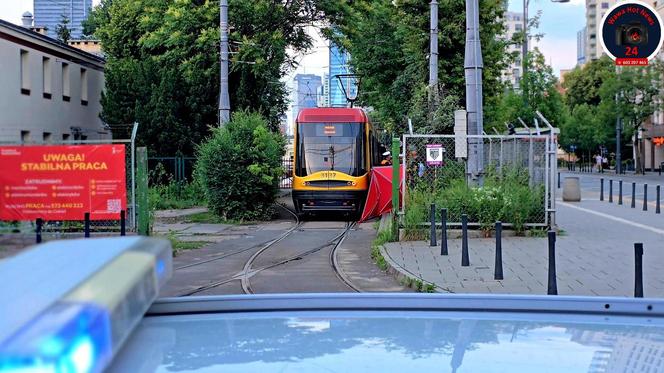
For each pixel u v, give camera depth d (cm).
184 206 2770
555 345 176
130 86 3041
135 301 109
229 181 2225
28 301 90
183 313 208
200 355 160
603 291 941
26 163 1445
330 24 3092
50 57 3103
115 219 1462
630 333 191
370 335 184
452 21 3069
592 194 3272
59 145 1453
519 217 1565
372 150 2436
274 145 2297
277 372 148
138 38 3772
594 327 197
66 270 109
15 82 2789
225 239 1753
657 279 1027
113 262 116
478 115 1703
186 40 2969
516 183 1645
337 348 171
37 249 133
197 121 3102
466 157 1664
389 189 2278
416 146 1791
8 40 2731
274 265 1316
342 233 1898
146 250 130
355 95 4088
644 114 6088
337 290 1059
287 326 195
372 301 220
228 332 184
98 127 3659
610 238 1514
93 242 139
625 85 6028
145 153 1462
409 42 3127
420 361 161
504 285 1004
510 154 1897
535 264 1177
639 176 5891
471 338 183
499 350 171
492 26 3152
